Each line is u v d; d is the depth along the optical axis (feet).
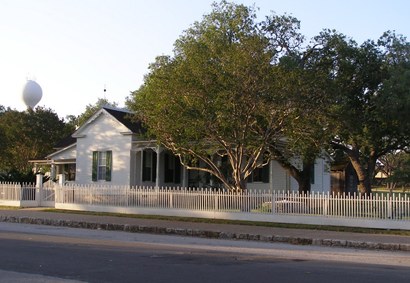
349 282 29.73
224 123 66.39
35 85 170.91
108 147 104.27
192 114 66.23
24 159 146.10
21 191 92.53
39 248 43.39
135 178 101.45
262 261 38.14
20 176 103.76
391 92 71.46
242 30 67.00
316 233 56.54
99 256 39.01
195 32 72.54
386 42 78.54
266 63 63.67
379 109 75.20
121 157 102.17
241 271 33.04
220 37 68.13
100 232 61.00
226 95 64.08
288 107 65.77
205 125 67.36
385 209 61.57
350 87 78.33
